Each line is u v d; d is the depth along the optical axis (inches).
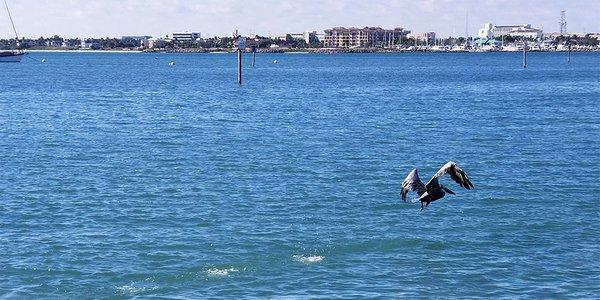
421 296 3511.3
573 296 3521.2
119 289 3595.0
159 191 5305.1
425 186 2021.4
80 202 4995.1
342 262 3932.1
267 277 3735.2
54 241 4183.1
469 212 4795.8
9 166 6195.9
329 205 4923.7
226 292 3555.6
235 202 5000.0
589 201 5039.4
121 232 4355.3
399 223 4544.8
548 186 5472.4
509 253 4067.4
